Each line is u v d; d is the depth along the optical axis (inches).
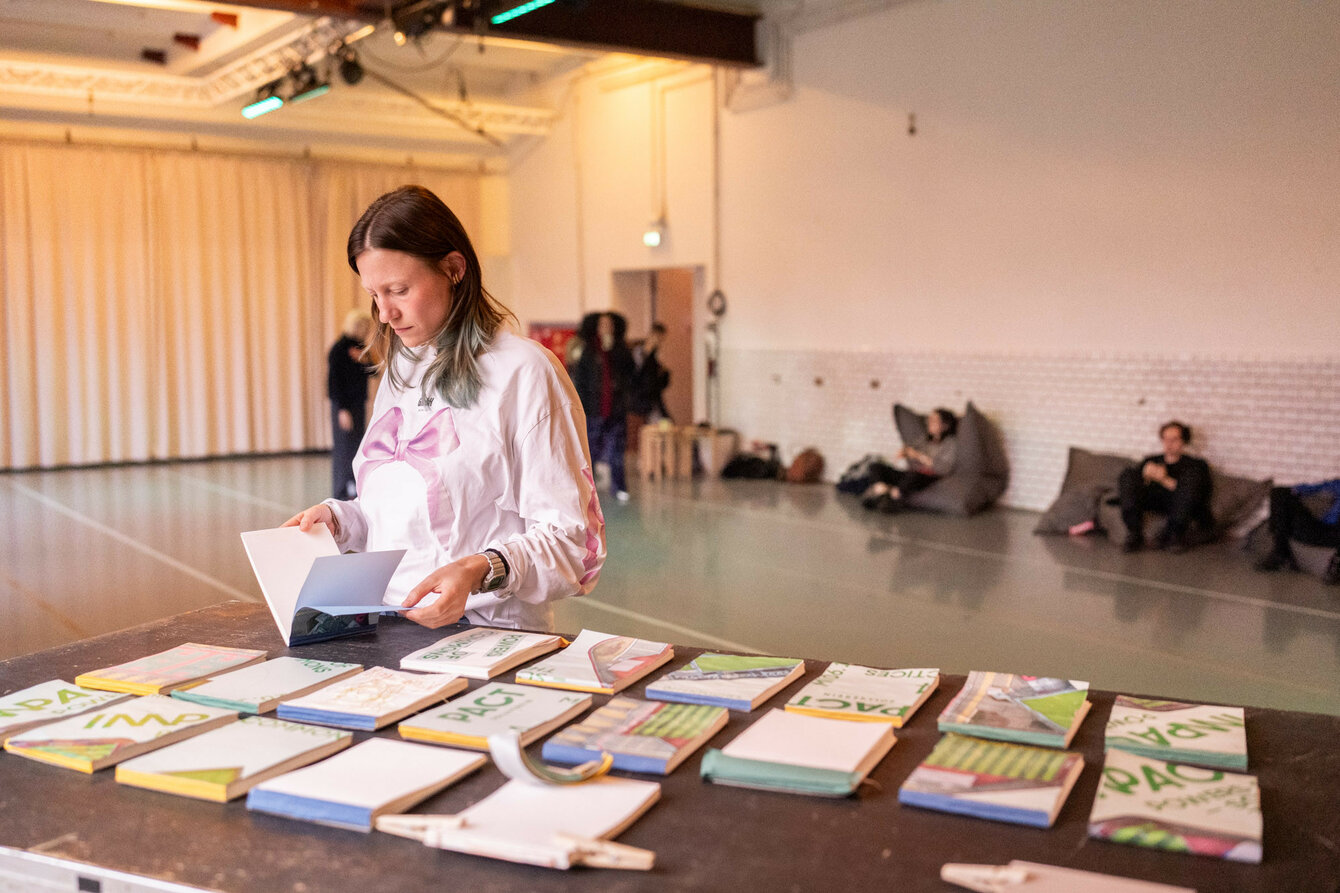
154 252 464.1
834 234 386.3
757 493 378.3
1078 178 310.3
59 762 55.0
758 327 422.0
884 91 361.7
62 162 440.8
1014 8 321.1
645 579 242.4
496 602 81.0
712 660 69.3
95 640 77.4
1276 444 274.2
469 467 77.3
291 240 499.5
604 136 481.1
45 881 46.1
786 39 393.1
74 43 412.2
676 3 373.1
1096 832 45.4
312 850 46.0
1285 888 41.3
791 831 46.8
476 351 76.3
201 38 397.4
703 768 52.0
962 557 265.0
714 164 430.9
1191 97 282.8
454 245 74.7
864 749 53.1
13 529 310.0
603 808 47.9
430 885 42.9
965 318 345.7
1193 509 271.0
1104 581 237.3
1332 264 259.9
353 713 59.2
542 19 339.6
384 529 80.3
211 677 67.7
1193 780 49.9
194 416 482.3
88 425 458.9
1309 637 192.1
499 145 542.6
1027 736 55.0
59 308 446.9
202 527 312.5
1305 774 51.8
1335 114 256.4
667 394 518.9
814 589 231.8
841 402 391.9
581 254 503.8
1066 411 320.5
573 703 61.1
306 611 74.0
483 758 54.1
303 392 512.1
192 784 51.3
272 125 466.9
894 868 43.4
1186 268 288.2
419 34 313.1
